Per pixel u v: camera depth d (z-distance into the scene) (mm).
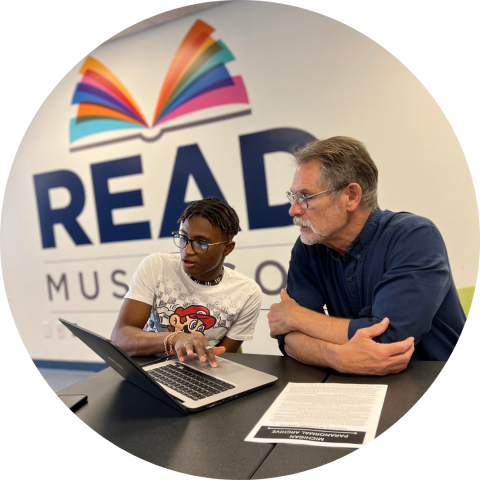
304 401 984
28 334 4270
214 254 1586
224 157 3359
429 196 2812
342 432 839
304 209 1397
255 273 3289
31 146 4074
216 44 3354
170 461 798
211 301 1693
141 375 962
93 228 3908
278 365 1241
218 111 3361
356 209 1400
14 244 4227
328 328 1237
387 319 1183
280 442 829
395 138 2863
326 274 1541
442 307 1374
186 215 1603
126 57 3678
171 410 995
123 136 3729
